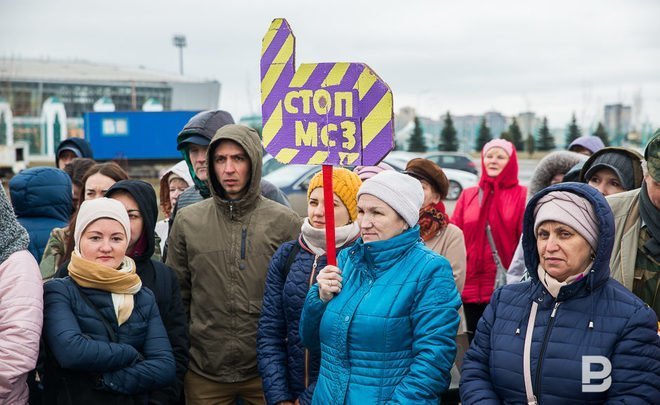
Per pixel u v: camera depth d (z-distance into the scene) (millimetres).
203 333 3895
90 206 3250
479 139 64812
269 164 16578
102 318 3184
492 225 5797
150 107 66625
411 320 2922
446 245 4660
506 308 2867
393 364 2904
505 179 5852
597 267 2633
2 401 2967
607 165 4031
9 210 3289
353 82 2951
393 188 2990
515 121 64812
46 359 3195
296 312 3510
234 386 3916
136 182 3713
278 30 3117
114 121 33250
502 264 5797
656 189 2926
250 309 3887
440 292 2920
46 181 4609
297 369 3512
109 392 3121
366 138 2939
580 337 2617
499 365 2766
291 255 3635
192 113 33812
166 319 3670
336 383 2957
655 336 2604
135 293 3303
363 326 2914
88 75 82938
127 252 3637
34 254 4523
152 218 3691
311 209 3564
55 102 62938
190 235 3979
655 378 2561
